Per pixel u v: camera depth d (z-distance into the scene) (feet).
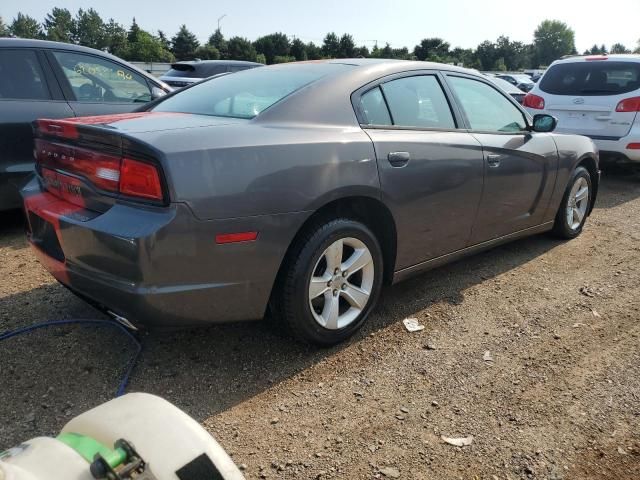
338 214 9.67
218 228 7.84
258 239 8.25
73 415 7.97
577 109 24.70
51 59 16.10
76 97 16.47
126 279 7.66
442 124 11.58
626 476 7.14
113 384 8.73
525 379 9.24
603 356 10.05
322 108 9.62
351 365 9.49
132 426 4.38
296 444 7.54
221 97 10.61
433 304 11.97
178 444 4.29
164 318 7.86
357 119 9.95
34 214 9.18
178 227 7.50
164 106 11.31
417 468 7.16
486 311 11.73
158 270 7.52
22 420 7.82
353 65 10.89
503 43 328.29
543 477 7.07
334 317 9.68
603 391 8.96
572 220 16.52
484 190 12.15
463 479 7.00
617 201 22.20
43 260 9.16
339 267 9.63
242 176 8.04
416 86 11.36
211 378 8.98
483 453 7.47
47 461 3.83
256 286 8.49
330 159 9.03
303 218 8.70
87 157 8.14
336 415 8.18
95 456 3.78
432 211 11.00
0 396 8.31
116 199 7.86
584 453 7.53
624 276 13.94
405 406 8.43
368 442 7.63
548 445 7.66
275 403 8.41
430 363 9.63
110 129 7.82
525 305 12.09
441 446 7.58
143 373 9.04
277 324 9.83
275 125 9.00
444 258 11.94
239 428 7.82
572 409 8.46
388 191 9.93
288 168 8.51
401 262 10.87
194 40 274.16
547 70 26.53
